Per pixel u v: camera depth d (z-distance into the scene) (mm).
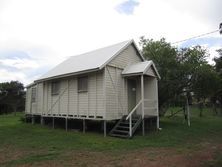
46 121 18609
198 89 18922
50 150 9062
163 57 17984
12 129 15328
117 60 14031
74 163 7215
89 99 13914
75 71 14031
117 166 6902
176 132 13883
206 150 9305
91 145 10047
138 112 15008
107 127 14297
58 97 16422
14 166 6883
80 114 14406
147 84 15133
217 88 19469
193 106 38281
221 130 15953
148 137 12195
